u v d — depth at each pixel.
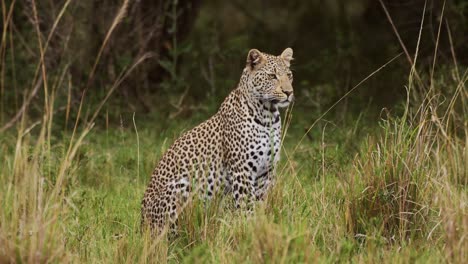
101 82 24.23
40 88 23.06
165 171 14.38
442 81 19.50
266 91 14.50
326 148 18.34
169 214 14.02
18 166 11.70
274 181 14.34
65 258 11.35
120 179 17.92
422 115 14.01
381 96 23.20
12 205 11.71
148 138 21.31
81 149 18.45
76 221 13.70
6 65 23.50
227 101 14.77
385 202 13.17
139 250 12.67
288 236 11.40
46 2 23.78
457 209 12.41
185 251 12.94
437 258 11.70
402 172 13.26
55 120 22.05
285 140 21.42
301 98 23.70
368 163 13.62
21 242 11.19
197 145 14.50
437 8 24.11
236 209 14.06
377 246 12.35
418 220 13.05
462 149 16.12
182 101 23.94
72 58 23.72
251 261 11.39
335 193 13.90
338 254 11.77
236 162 14.52
